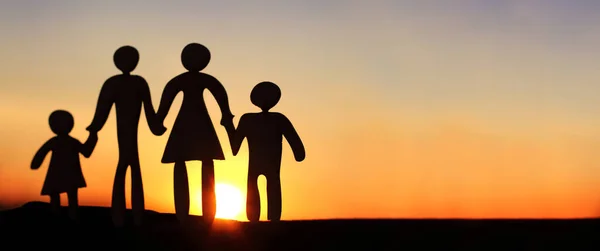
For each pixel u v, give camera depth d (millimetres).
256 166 14531
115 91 14023
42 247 12438
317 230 13406
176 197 14102
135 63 14180
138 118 14117
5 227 13477
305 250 12438
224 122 14375
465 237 12617
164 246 12727
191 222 14086
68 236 13102
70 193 14453
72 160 14539
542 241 12211
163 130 14242
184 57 14203
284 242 12883
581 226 13055
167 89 14164
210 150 13914
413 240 12570
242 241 13008
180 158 13844
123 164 14000
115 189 14039
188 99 14133
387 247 12320
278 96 14695
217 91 14297
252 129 14578
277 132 14625
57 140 14555
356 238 12812
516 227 13078
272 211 14578
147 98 14164
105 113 14094
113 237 13125
